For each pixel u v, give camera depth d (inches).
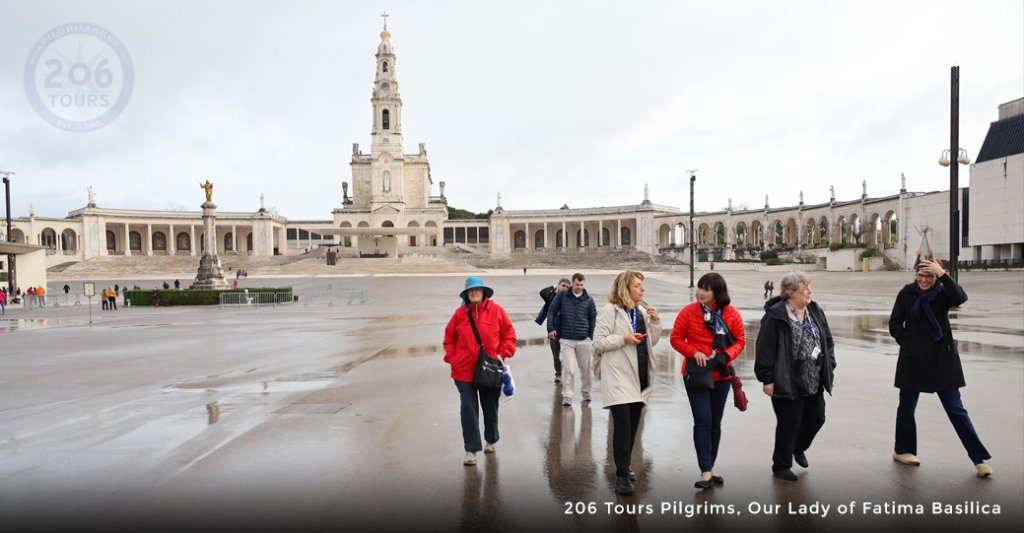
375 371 454.3
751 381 402.3
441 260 3120.1
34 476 230.8
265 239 3794.3
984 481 216.8
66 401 362.0
